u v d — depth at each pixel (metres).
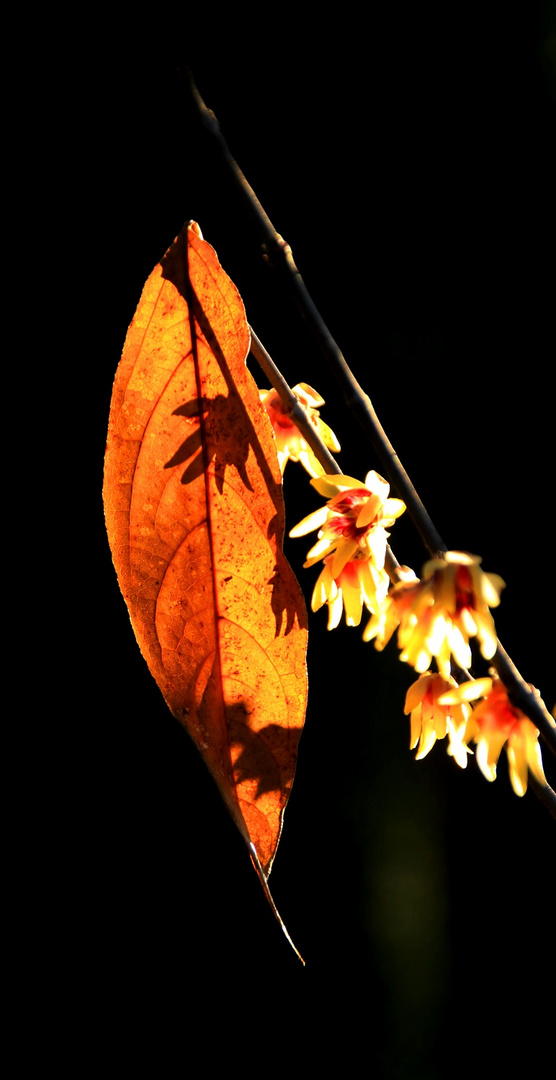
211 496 0.65
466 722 0.67
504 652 0.67
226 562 0.65
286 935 0.64
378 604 0.67
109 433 0.65
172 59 0.66
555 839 1.89
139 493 0.65
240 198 0.66
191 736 0.65
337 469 0.68
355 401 0.66
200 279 0.65
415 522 0.67
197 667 0.65
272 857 0.65
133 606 0.65
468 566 0.66
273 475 0.65
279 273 0.66
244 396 0.65
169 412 0.65
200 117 0.66
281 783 0.65
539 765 0.67
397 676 1.92
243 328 0.65
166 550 0.65
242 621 0.65
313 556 0.67
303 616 0.65
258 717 0.65
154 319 0.65
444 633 0.66
